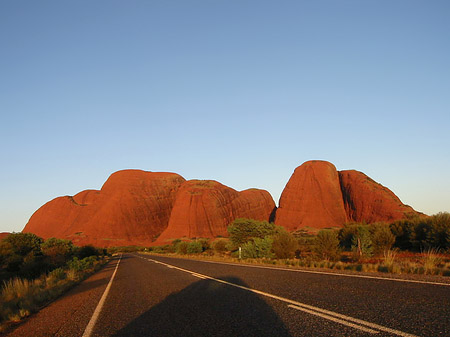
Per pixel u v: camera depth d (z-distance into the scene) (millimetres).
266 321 5574
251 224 39562
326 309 6043
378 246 22781
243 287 9703
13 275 25469
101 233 132375
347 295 7285
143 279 15555
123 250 117812
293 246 25766
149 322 6422
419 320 4910
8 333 6941
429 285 7918
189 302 8141
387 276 10133
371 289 7844
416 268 11820
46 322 7719
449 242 20375
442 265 12828
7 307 9836
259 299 7609
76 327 6723
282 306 6617
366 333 4469
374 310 5711
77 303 10344
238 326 5441
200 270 17500
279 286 9375
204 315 6512
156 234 137375
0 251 30375
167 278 14789
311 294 7723
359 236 22359
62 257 37031
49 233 153625
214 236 120750
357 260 19438
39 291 13828
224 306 7199
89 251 55938
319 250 21328
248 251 26156
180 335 5277
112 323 6715
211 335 5086
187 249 51719
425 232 23000
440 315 5105
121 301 9609
